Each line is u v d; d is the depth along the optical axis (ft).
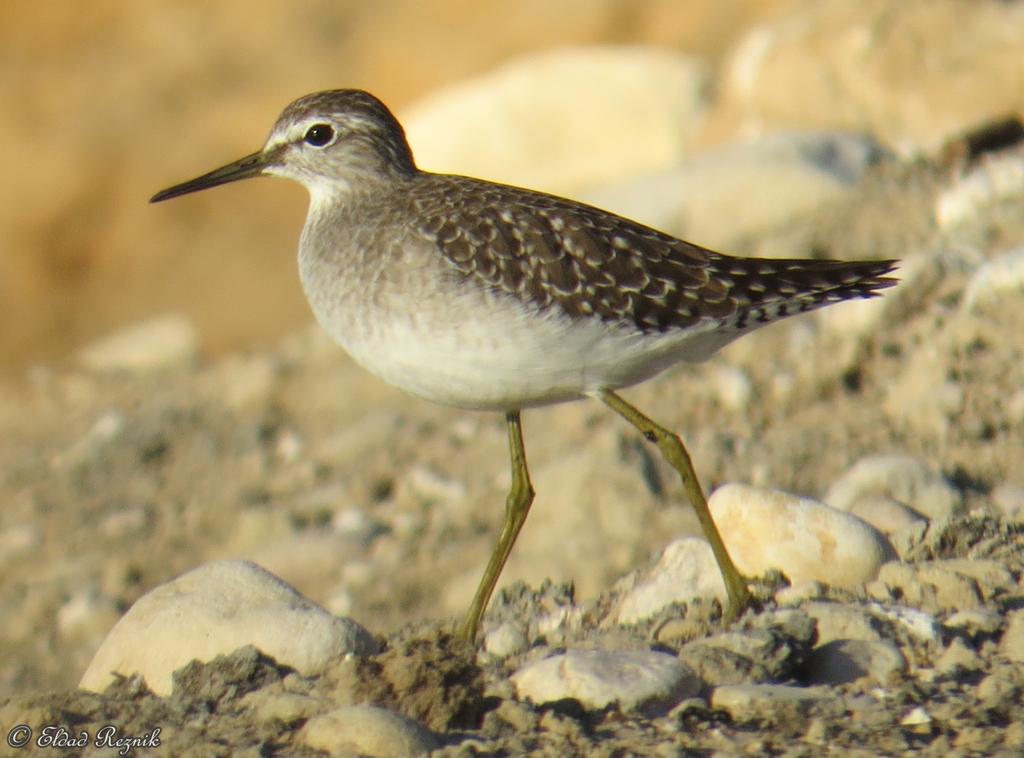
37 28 88.48
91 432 52.85
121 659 25.75
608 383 27.89
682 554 28.63
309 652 25.09
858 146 50.21
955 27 53.16
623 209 48.88
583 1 84.84
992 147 50.80
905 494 34.50
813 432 41.16
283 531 45.19
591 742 21.56
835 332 44.06
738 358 44.98
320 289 28.99
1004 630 24.95
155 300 80.28
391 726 21.74
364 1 88.17
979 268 43.34
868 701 22.57
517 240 27.43
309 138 30.89
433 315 27.27
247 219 82.33
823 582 27.58
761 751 21.15
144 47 87.76
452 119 61.52
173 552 45.93
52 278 81.20
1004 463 37.52
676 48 82.02
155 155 83.25
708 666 23.65
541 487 41.60
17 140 83.41
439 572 41.78
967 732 21.38
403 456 47.01
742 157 49.32
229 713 23.68
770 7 81.87
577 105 60.75
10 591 45.19
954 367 40.60
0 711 23.95
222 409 52.85
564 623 28.81
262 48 87.61
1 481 50.80
